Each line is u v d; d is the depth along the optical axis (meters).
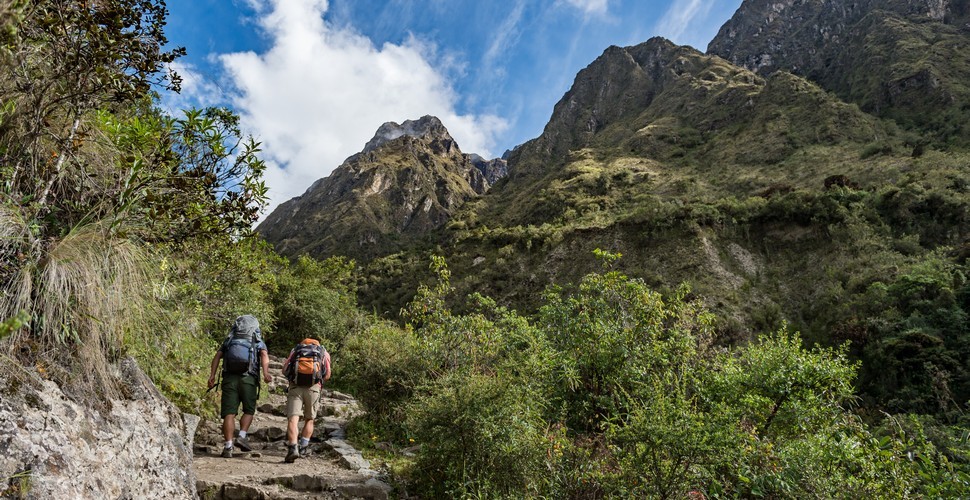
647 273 39.53
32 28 2.31
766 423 5.91
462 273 55.31
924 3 99.88
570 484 4.19
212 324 8.98
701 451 3.87
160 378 5.54
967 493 3.78
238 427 6.71
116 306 2.69
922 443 4.34
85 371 2.57
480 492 4.03
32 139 2.54
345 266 23.42
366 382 7.88
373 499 4.48
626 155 92.56
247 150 3.51
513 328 7.91
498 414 4.41
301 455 5.77
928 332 22.03
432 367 7.51
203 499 4.02
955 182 38.72
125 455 2.62
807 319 31.47
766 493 4.38
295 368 5.64
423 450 4.64
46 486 2.03
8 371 2.17
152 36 3.03
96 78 2.68
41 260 2.39
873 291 27.84
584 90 153.75
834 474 4.45
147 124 3.15
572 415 6.38
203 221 3.35
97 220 2.72
